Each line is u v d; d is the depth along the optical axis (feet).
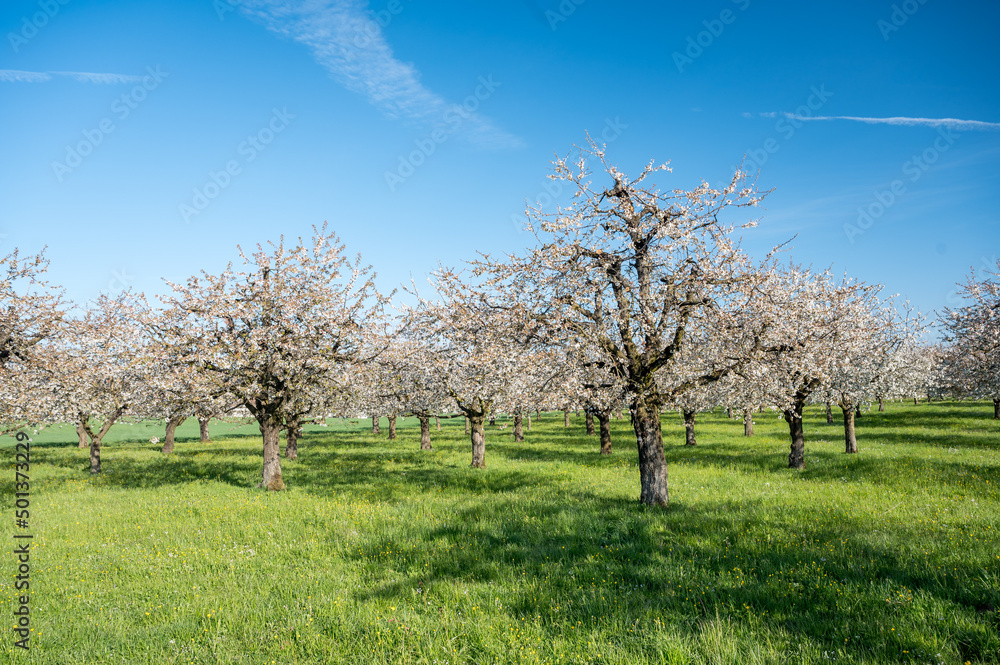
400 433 186.60
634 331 52.65
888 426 153.38
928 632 23.27
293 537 44.45
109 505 61.05
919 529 39.63
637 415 53.78
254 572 36.01
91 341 92.22
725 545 37.88
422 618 27.48
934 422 155.53
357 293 75.77
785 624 25.11
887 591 27.78
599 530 43.06
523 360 52.42
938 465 72.33
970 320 80.38
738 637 23.75
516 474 78.54
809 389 76.89
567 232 53.83
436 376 89.86
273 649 24.75
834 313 74.59
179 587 33.58
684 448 111.24
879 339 99.40
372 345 77.30
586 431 173.47
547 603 28.60
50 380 75.72
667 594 29.07
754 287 49.39
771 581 29.99
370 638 25.54
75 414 88.12
